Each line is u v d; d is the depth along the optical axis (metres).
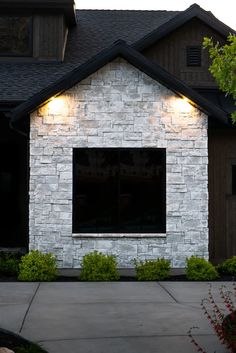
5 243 14.00
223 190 12.91
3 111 12.66
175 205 11.67
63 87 11.37
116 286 9.67
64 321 7.05
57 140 11.61
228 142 13.00
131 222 11.76
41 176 11.56
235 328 5.67
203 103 11.55
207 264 10.55
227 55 7.91
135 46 13.90
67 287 9.55
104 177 11.79
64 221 11.54
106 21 17.62
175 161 11.72
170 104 11.72
